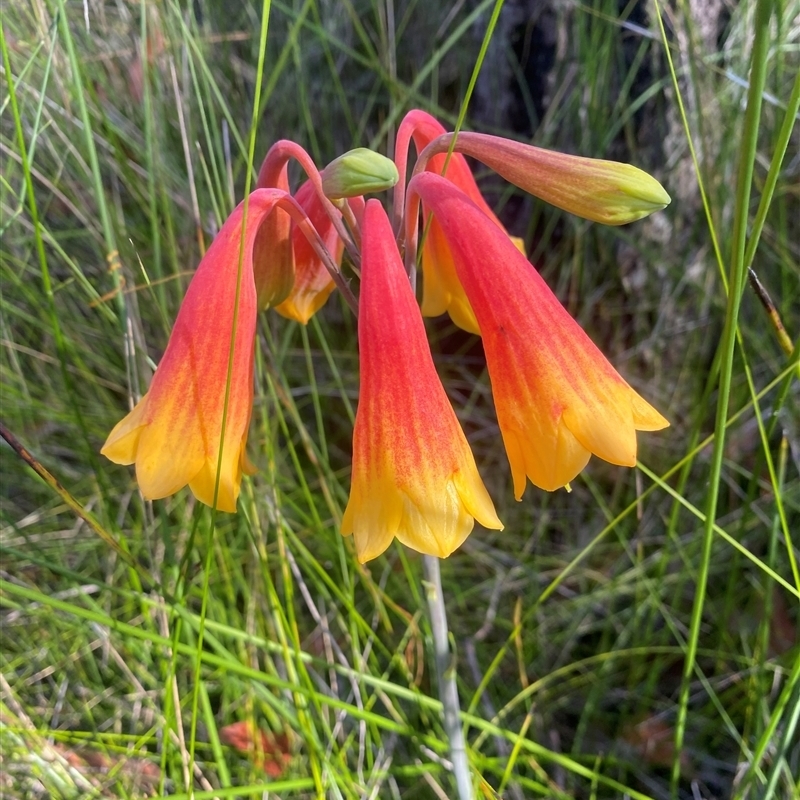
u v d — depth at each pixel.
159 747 0.23
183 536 0.26
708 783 0.24
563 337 0.13
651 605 0.27
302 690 0.19
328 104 0.32
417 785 0.23
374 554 0.13
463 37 0.30
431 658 0.26
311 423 0.32
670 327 0.30
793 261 0.27
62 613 0.25
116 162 0.27
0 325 0.28
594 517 0.30
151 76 0.26
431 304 0.18
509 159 0.14
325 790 0.21
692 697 0.26
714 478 0.15
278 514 0.22
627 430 0.13
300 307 0.18
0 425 0.17
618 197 0.14
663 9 0.25
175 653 0.19
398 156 0.15
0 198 0.25
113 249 0.21
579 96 0.28
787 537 0.17
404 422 0.13
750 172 0.12
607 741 0.26
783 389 0.16
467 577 0.30
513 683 0.27
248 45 0.31
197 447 0.13
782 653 0.24
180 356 0.13
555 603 0.28
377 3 0.28
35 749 0.21
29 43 0.25
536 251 0.32
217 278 0.13
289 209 0.14
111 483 0.28
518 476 0.13
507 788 0.23
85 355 0.29
